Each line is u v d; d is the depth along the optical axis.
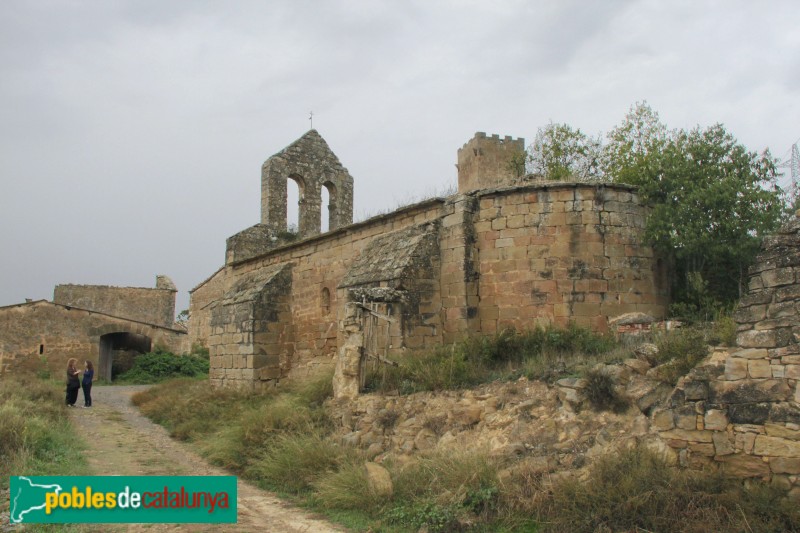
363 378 12.69
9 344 32.25
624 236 14.80
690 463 7.72
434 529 7.58
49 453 11.11
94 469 10.84
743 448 7.28
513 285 14.72
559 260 14.50
